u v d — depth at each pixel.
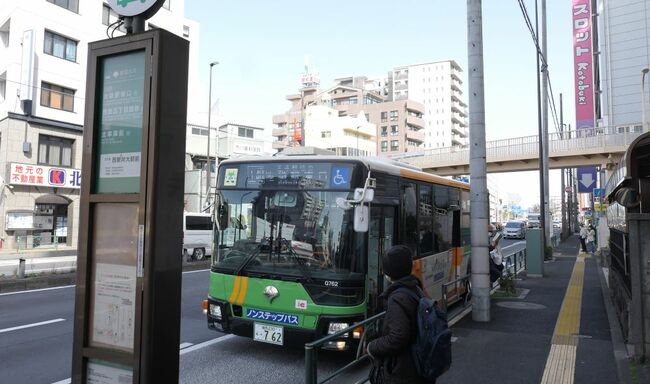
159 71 2.82
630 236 5.91
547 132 23.77
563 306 10.01
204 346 7.10
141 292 2.76
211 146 46.28
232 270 6.25
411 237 7.38
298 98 105.25
